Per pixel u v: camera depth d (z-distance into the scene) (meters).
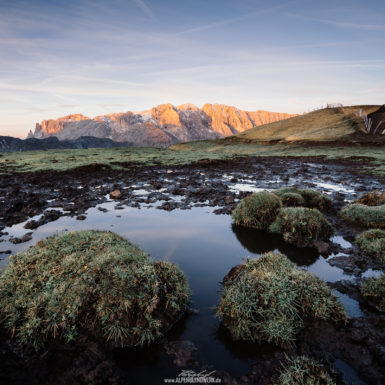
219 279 6.84
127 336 4.63
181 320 5.29
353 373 3.89
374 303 5.59
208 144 109.62
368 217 11.25
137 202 16.09
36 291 5.16
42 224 11.62
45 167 34.62
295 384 3.62
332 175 30.47
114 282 5.12
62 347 4.43
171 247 8.98
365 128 90.56
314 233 9.37
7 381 3.73
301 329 4.76
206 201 16.55
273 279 5.33
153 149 87.69
